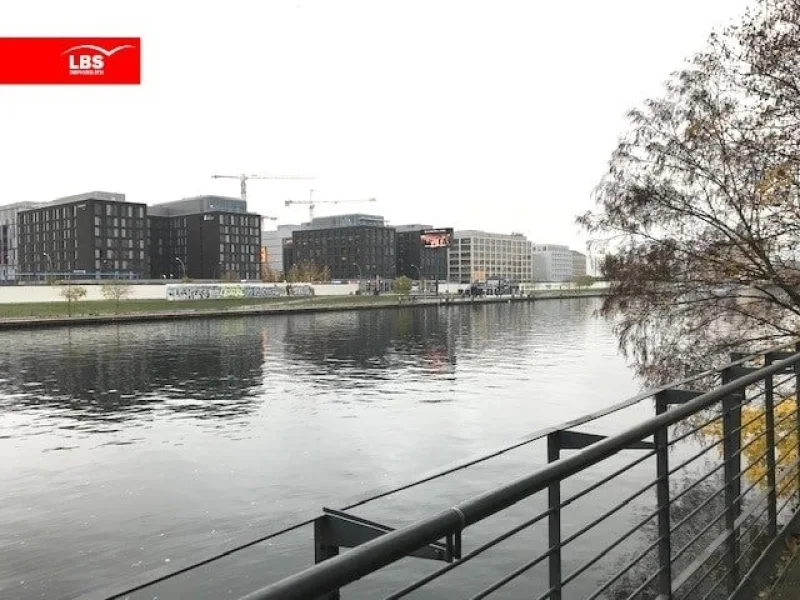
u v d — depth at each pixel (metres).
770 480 4.23
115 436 25.50
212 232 174.50
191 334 72.00
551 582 2.28
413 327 82.62
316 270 196.38
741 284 14.94
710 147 14.80
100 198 158.62
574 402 31.78
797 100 12.68
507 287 190.88
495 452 2.28
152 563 13.69
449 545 1.64
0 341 63.72
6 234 186.38
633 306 16.41
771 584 3.65
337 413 29.78
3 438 25.28
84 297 96.12
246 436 25.31
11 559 14.03
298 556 13.46
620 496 15.79
